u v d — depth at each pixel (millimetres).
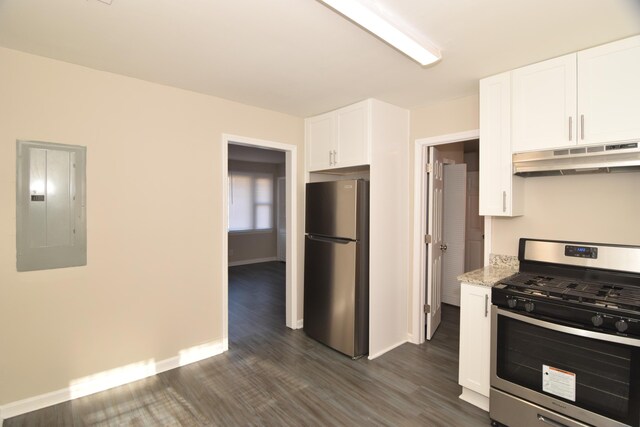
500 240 2621
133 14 1656
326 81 2545
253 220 7523
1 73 2039
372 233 2936
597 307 1634
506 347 1988
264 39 1906
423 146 3238
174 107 2721
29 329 2162
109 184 2434
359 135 2994
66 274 2281
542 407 1847
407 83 2564
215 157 2957
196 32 1835
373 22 1611
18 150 2100
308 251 3391
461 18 1662
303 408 2227
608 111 1862
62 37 1900
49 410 2178
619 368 1593
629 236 2053
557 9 1580
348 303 2949
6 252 2086
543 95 2113
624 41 1817
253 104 3139
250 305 4473
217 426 2049
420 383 2543
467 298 2240
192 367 2771
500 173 2311
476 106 2809
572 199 2270
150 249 2627
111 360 2461
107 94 2408
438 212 3576
